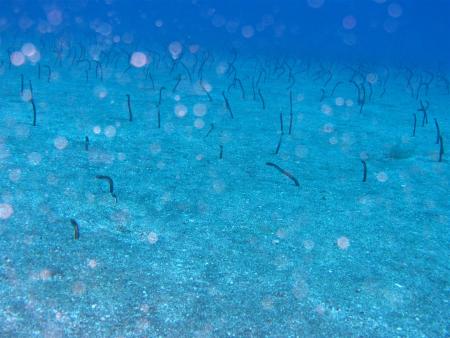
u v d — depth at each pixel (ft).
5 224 9.01
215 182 11.91
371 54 72.74
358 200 11.61
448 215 11.14
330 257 9.11
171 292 7.82
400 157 15.28
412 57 72.18
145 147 13.97
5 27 55.36
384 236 10.00
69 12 108.37
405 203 11.66
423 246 9.73
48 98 18.86
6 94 18.72
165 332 6.92
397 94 28.99
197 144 14.76
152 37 61.21
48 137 13.88
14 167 11.41
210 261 8.69
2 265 7.93
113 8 155.53
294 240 9.58
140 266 8.34
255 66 38.19
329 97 25.63
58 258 8.27
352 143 16.48
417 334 7.47
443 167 14.48
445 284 8.61
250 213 10.48
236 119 18.48
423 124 19.77
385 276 8.69
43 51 35.47
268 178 12.51
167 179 11.80
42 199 10.07
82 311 7.15
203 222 9.95
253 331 7.18
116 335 6.73
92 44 43.37
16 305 7.10
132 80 25.40
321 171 13.39
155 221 9.80
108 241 8.93
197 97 22.03
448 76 42.32
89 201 10.25
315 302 7.91
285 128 17.71
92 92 20.94
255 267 8.64
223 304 7.69
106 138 14.42
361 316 7.72
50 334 6.58
